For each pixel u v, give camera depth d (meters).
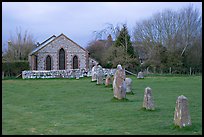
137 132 11.18
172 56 58.50
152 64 58.25
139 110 16.05
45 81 40.41
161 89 27.91
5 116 14.69
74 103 19.22
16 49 67.81
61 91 26.84
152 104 16.02
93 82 37.28
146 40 66.00
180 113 11.57
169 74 54.41
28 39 72.06
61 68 61.62
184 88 28.83
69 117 14.40
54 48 61.19
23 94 24.66
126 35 60.88
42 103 19.36
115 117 14.29
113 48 59.31
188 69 58.38
